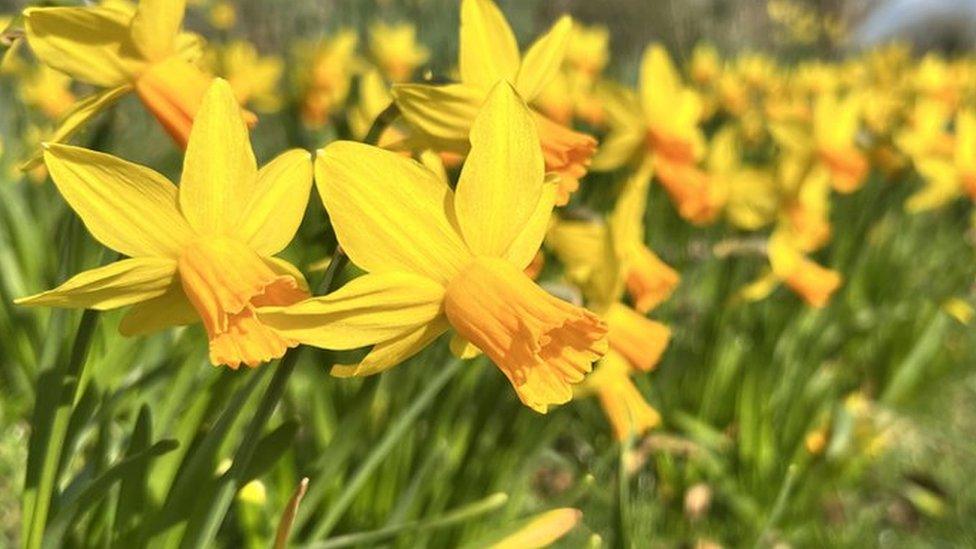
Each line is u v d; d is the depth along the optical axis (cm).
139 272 22
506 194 22
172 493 27
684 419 60
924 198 67
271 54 157
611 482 57
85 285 21
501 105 22
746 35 185
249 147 22
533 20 163
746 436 58
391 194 22
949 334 84
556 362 22
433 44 118
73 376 26
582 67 98
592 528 53
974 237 92
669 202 79
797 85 114
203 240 22
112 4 31
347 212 22
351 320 22
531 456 44
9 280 49
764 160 98
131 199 21
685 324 62
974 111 107
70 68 26
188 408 34
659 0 186
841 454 60
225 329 20
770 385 62
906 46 147
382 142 30
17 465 48
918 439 72
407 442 40
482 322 22
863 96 93
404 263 22
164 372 34
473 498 43
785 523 58
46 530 27
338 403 42
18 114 63
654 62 51
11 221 50
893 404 73
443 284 23
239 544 41
